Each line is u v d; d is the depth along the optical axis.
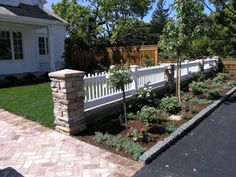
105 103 5.87
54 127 5.23
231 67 15.16
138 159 3.87
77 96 4.91
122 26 24.98
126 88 6.70
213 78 12.58
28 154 4.07
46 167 3.66
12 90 9.53
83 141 4.58
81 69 15.59
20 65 13.88
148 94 6.80
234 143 4.65
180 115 6.15
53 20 13.67
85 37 22.52
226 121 6.02
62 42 17.31
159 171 3.60
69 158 3.93
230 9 19.42
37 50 14.96
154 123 5.50
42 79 13.22
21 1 15.04
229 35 20.53
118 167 3.67
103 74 6.20
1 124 5.49
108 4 24.69
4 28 12.86
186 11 6.98
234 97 8.74
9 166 3.69
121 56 14.29
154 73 8.12
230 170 3.66
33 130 5.13
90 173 3.50
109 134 4.84
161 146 4.28
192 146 4.52
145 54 13.16
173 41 7.14
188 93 8.96
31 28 14.39
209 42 19.50
